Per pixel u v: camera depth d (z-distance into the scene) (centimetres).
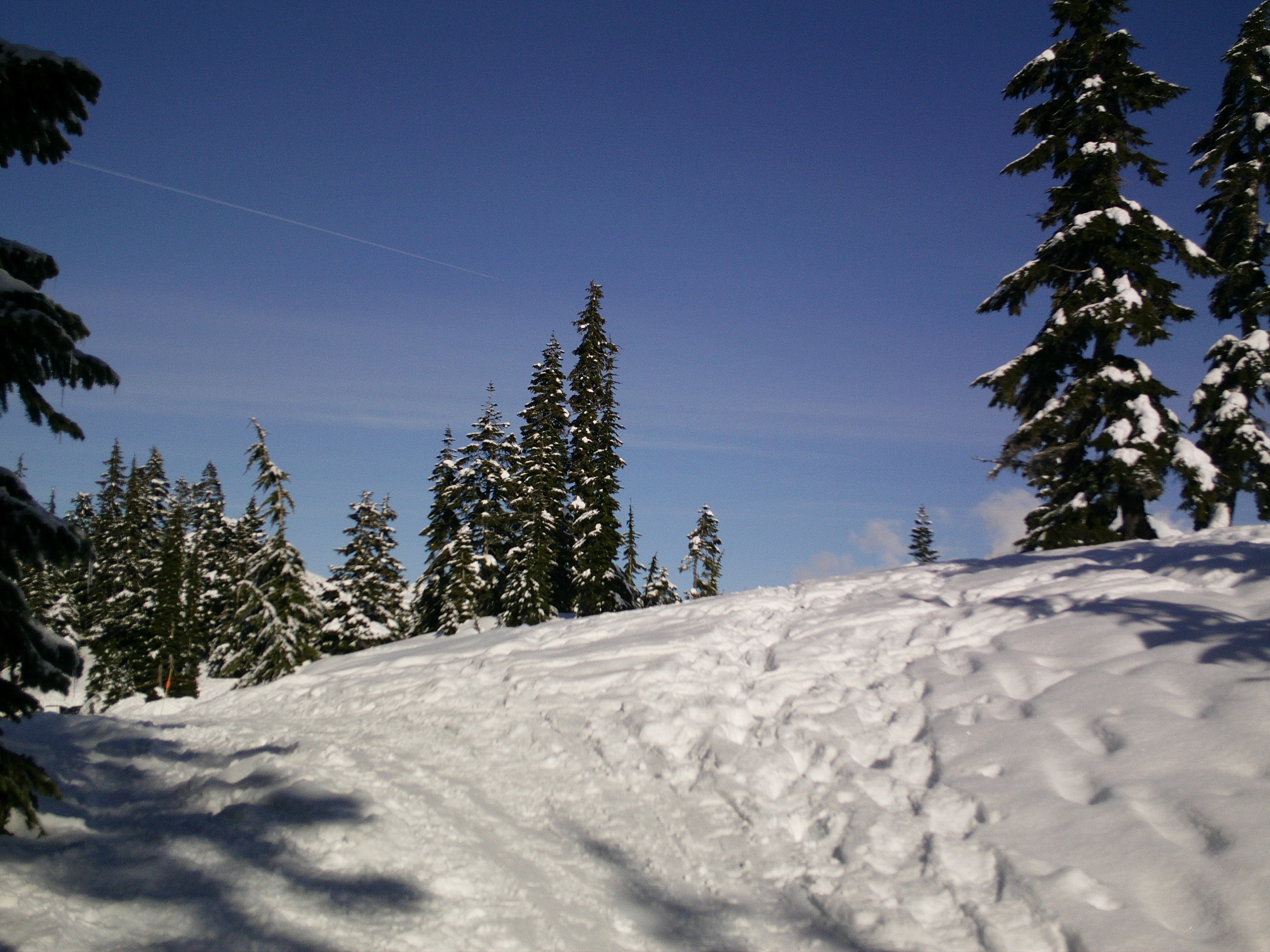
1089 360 1891
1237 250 2352
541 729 1093
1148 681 848
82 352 677
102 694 4741
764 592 1669
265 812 743
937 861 698
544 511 3834
